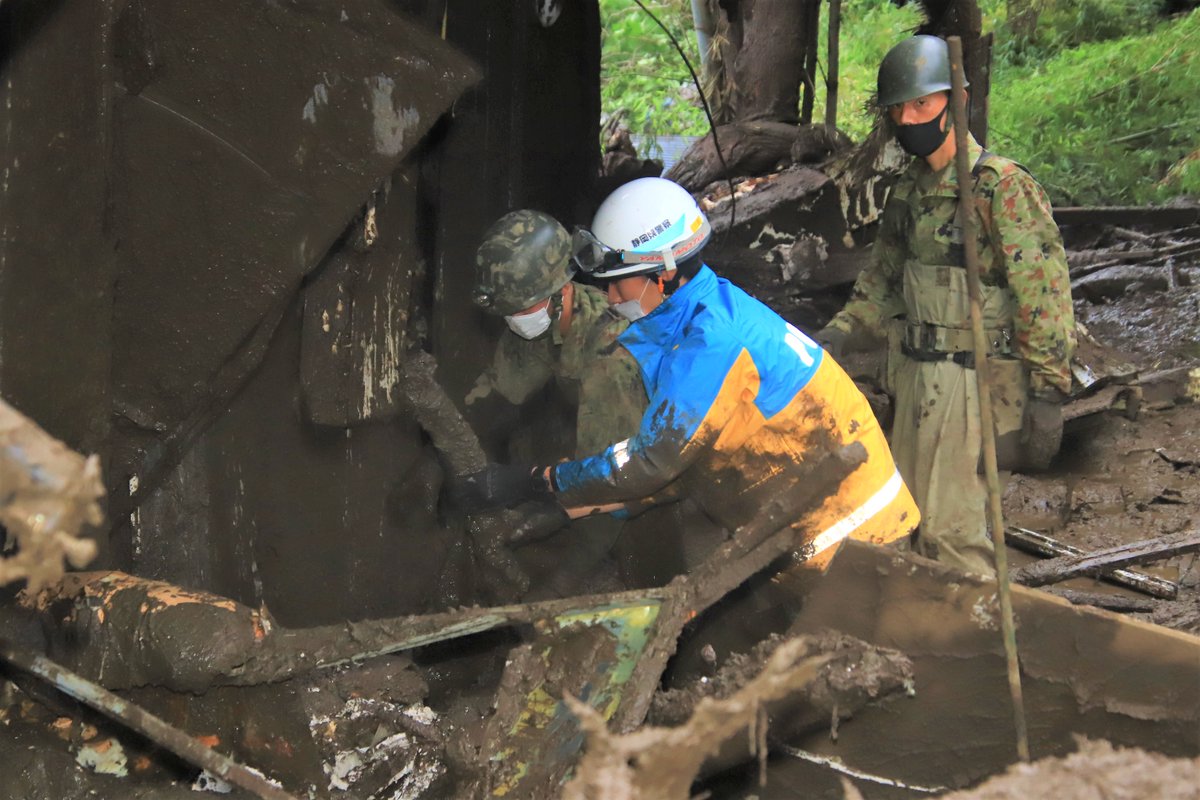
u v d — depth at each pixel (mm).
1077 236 9188
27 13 2322
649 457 2711
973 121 6074
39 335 2482
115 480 2807
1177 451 5438
